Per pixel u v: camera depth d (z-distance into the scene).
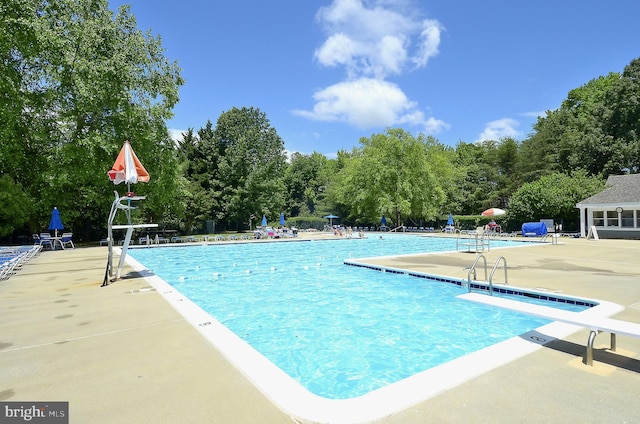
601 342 4.26
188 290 9.44
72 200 23.94
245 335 5.86
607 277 9.20
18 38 19.23
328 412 2.68
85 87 19.48
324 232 37.72
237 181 44.12
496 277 9.30
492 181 45.16
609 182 28.53
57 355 4.05
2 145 19.31
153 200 25.94
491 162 45.91
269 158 56.69
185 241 27.31
